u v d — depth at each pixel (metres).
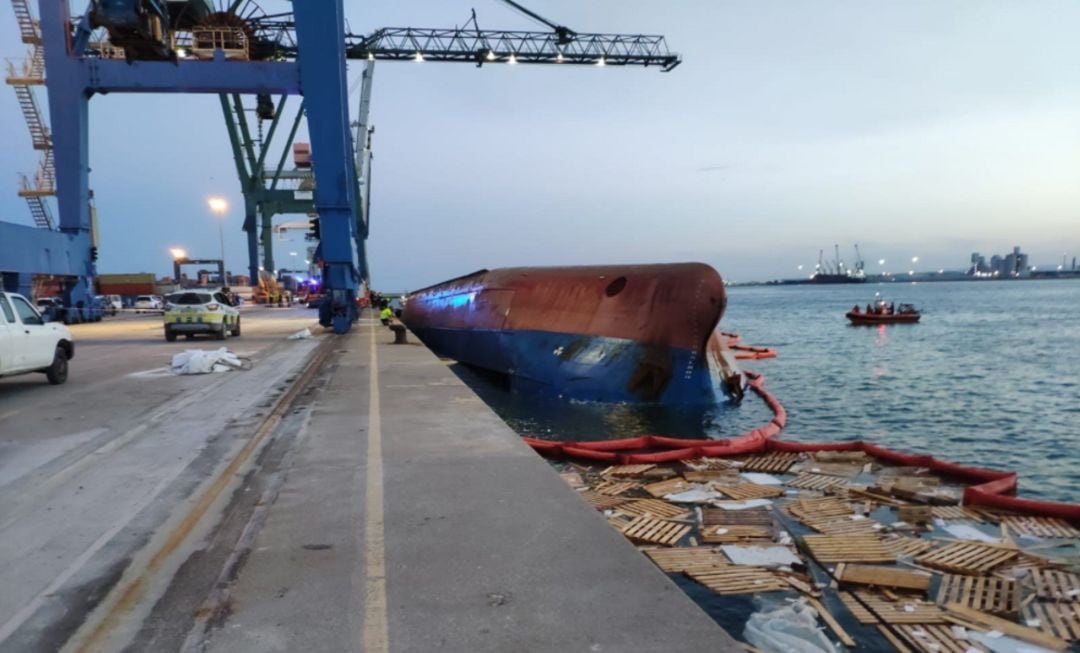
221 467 6.71
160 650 3.15
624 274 20.34
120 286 75.50
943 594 5.94
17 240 26.33
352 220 27.05
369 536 4.66
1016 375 30.22
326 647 3.14
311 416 9.38
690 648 3.08
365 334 26.44
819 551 6.93
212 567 4.18
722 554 6.95
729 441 12.58
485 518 5.02
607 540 4.55
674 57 54.91
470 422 8.87
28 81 37.00
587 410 18.11
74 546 4.60
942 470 10.65
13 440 8.06
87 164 29.88
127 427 8.83
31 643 3.25
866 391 25.27
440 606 3.55
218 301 24.64
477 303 26.61
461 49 51.59
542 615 3.44
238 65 24.42
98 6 17.75
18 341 11.65
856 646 5.08
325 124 23.48
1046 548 7.14
